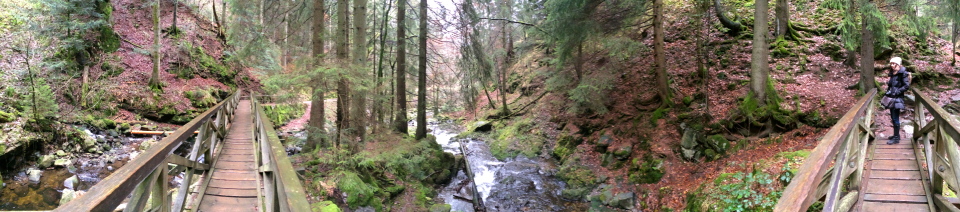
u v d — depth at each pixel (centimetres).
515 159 1345
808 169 205
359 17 880
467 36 1237
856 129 360
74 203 154
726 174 707
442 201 917
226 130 908
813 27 1298
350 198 705
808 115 855
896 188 405
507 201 943
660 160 941
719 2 1362
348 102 803
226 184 518
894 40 1138
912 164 475
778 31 1280
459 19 1192
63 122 958
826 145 241
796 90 984
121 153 980
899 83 570
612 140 1155
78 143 926
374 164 863
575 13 1085
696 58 1304
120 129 1121
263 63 1573
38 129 848
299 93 801
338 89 784
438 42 1310
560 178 1098
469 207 890
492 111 2017
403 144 837
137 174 218
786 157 663
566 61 1268
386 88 877
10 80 957
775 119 861
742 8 1508
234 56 1680
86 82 1180
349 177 727
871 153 493
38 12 1166
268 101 1850
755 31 916
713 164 850
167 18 1909
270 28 1108
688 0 1672
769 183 573
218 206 441
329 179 733
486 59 1348
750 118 881
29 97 888
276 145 313
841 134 267
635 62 1420
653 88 1251
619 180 973
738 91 1036
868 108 529
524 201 934
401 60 1251
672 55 1377
